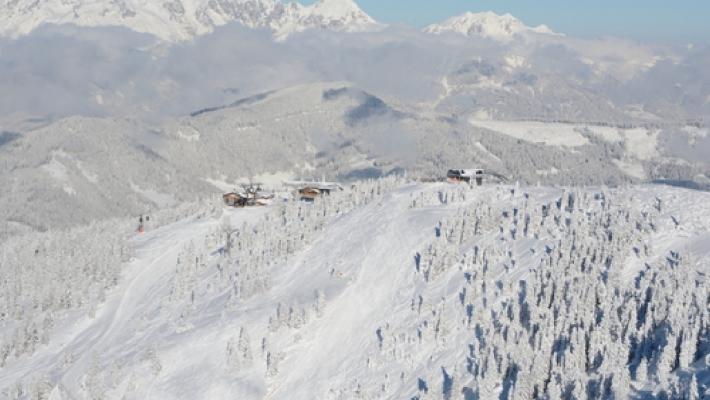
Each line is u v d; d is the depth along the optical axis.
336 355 107.88
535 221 116.00
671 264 98.88
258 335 113.88
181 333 122.38
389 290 116.56
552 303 95.56
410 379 97.56
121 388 112.50
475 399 88.06
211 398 105.19
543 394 83.25
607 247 100.81
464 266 114.38
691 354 78.69
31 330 136.38
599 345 83.81
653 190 120.25
